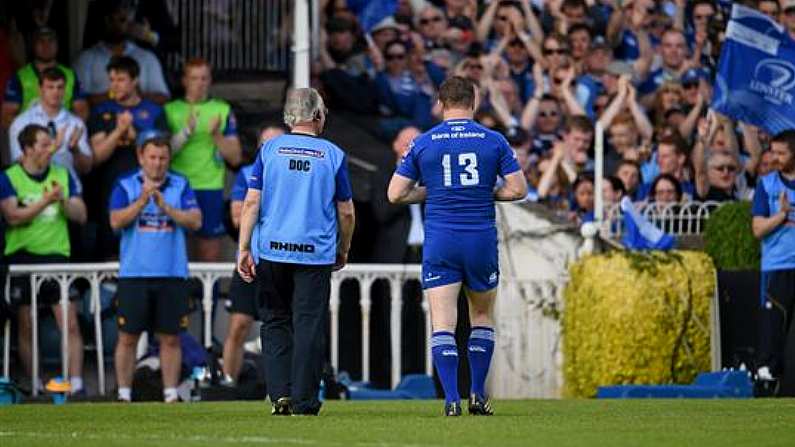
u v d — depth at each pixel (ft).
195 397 177.99
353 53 229.25
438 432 104.68
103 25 212.23
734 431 106.42
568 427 109.40
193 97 199.00
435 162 120.16
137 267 174.60
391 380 191.31
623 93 229.25
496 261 121.29
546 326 189.37
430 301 121.70
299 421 116.88
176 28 224.12
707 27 235.20
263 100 224.12
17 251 184.96
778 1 234.38
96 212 197.88
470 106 121.80
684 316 185.47
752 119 201.87
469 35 231.50
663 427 110.01
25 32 208.33
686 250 193.36
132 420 122.11
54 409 141.38
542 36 231.30
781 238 181.27
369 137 218.38
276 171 123.24
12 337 188.96
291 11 227.40
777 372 179.52
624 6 233.55
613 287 184.34
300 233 122.62
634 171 218.59
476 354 123.13
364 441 97.81
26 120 192.54
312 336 122.93
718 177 223.92
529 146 226.38
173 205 175.52
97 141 197.67
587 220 213.87
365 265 186.91
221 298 197.57
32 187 184.14
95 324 185.78
